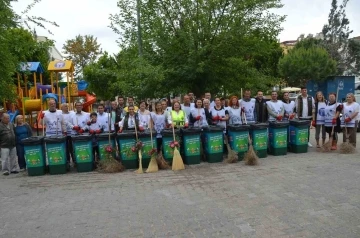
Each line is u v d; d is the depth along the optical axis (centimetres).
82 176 815
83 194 661
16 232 487
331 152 966
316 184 652
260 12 1312
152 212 544
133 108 920
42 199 641
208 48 1268
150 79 1209
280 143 941
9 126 889
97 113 959
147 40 1322
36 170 846
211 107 980
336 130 984
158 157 847
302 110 1039
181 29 1288
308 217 495
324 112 1012
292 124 973
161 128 922
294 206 541
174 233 461
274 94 1000
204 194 624
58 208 585
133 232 470
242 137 899
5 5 944
